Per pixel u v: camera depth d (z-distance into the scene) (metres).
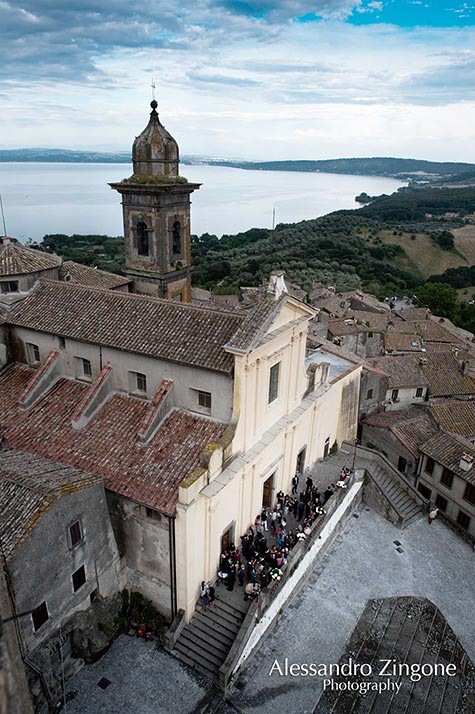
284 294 27.38
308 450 37.97
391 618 29.33
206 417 27.83
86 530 23.73
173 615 26.58
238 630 25.75
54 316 31.44
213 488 24.95
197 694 24.00
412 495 39.09
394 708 24.59
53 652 23.11
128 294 31.42
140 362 28.56
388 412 52.81
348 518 37.16
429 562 33.88
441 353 62.94
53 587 22.42
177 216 38.25
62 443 27.69
